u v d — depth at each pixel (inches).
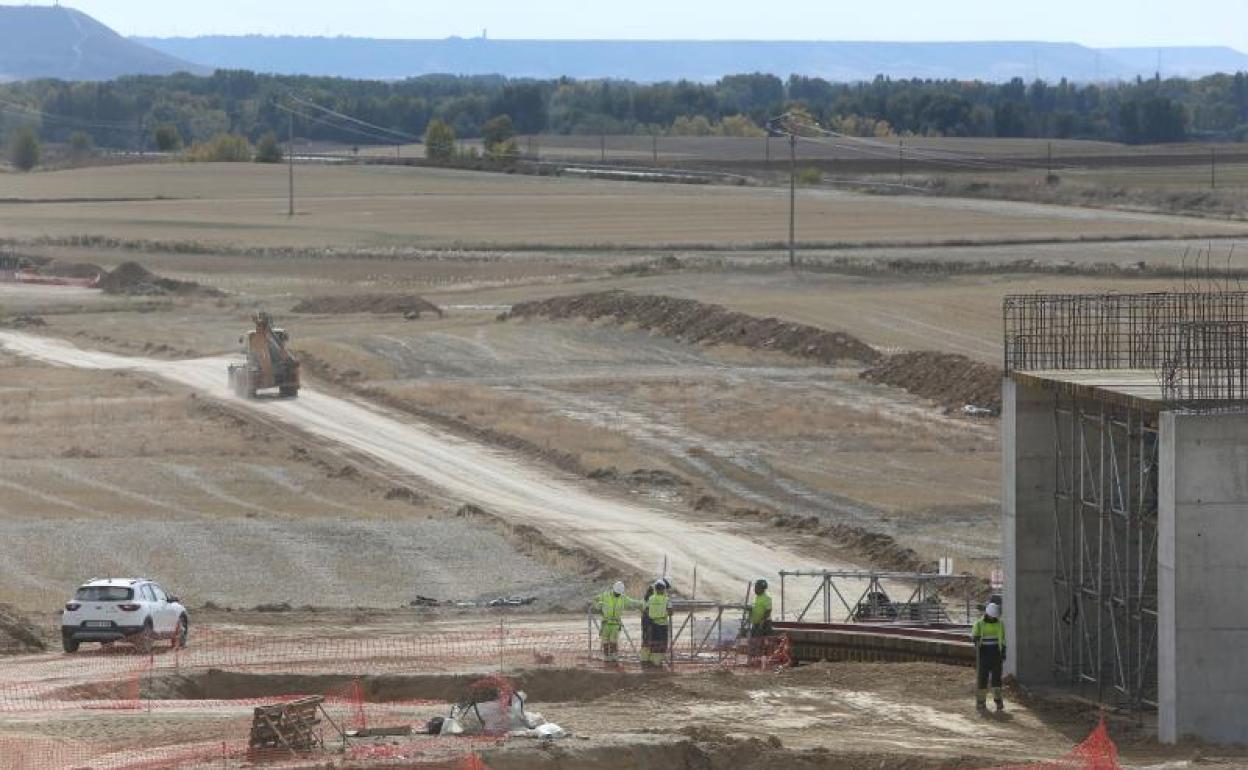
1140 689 1449.3
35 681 1581.0
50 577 2208.4
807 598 2144.4
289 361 3907.5
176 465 3068.4
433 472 3065.9
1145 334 1675.7
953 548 2417.6
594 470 3036.4
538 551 2379.4
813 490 2861.7
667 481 2928.2
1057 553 1555.1
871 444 3248.0
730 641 1801.2
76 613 1743.4
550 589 2182.6
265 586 2181.3
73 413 3614.7
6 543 2386.8
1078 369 1592.0
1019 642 1569.9
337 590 2166.6
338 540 2453.2
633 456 3157.0
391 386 4025.6
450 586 2196.1
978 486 2878.9
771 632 1777.8
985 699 1488.7
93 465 3051.2
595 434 3368.6
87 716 1403.8
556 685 1642.5
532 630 1926.7
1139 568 1430.9
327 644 1823.3
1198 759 1262.3
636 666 1699.1
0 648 1761.8
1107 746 1302.9
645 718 1450.5
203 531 2491.4
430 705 1504.7
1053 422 1556.3
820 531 2546.8
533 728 1349.7
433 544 2433.6
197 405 3727.9
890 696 1539.1
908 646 1711.4
